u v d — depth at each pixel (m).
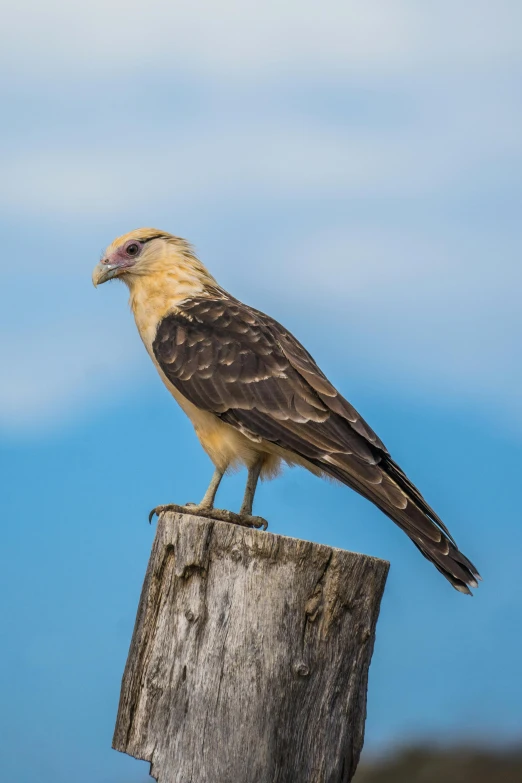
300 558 10.08
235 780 9.80
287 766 9.89
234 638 10.01
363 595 10.24
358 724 10.34
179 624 10.17
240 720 9.88
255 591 10.05
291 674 9.96
